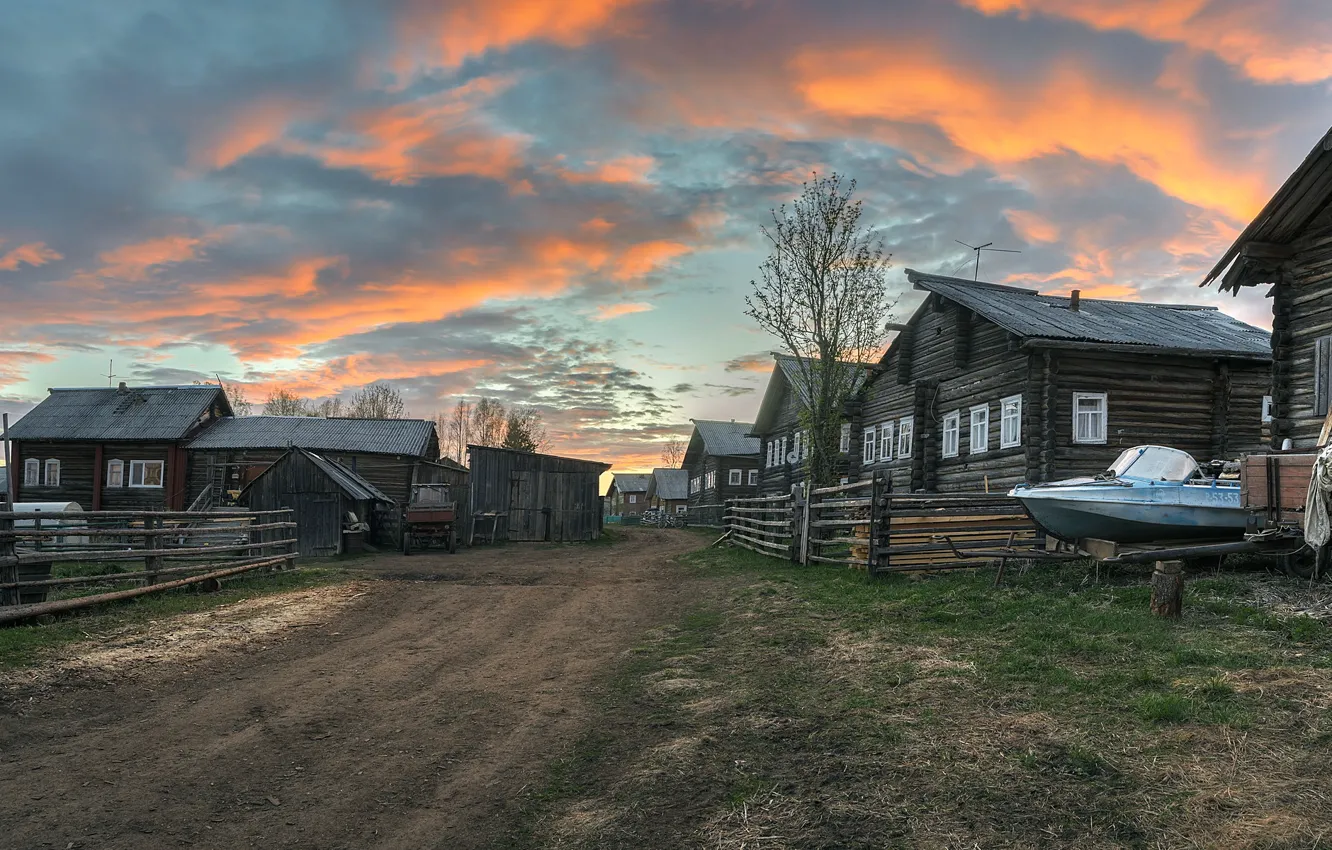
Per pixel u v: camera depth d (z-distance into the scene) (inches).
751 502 828.0
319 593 528.7
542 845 177.3
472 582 619.2
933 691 255.1
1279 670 244.8
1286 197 475.5
